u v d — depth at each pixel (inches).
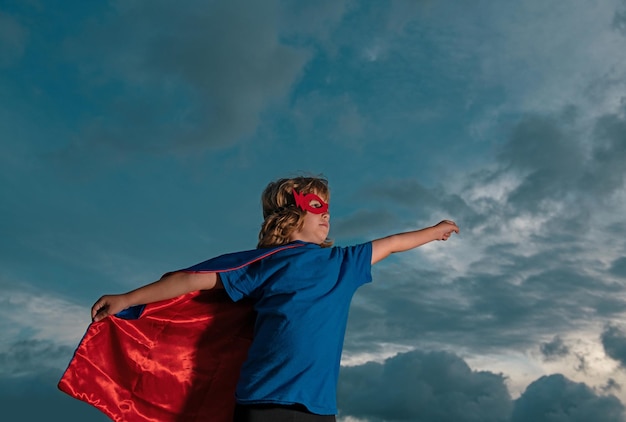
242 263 141.3
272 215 151.9
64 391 139.3
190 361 147.5
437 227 161.0
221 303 149.5
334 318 136.9
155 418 144.6
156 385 145.4
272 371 129.2
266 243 150.3
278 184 156.8
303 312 134.0
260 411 126.8
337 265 143.2
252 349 135.0
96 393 141.5
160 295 138.5
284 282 138.1
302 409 127.1
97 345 142.9
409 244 155.1
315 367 130.4
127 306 136.7
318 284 138.0
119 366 144.0
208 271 139.4
